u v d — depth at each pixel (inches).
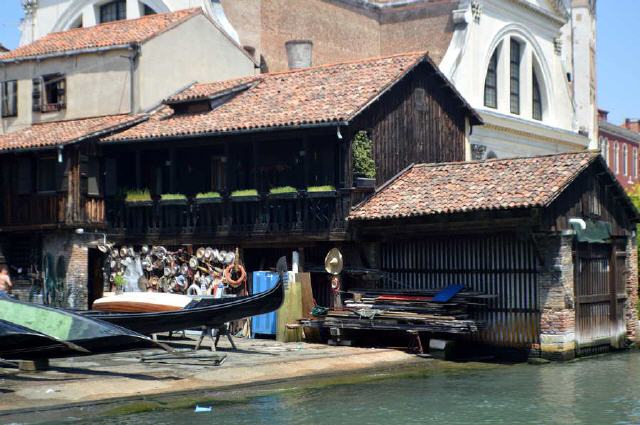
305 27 2434.8
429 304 1459.2
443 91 1761.8
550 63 2706.7
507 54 2519.7
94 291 1802.4
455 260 1523.1
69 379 1160.2
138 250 1744.6
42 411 1019.3
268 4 2358.5
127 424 971.9
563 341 1429.6
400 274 1571.1
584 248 1517.0
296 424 981.8
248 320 1612.9
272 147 1676.9
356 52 2564.0
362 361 1376.7
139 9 2282.2
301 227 1578.5
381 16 2620.6
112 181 1775.3
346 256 1574.8
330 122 1512.1
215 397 1120.8
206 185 1736.0
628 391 1182.3
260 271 1599.4
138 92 1822.1
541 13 2632.9
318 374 1284.4
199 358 1341.0
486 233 1476.4
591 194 1528.1
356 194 1562.5
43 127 1875.0
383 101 1622.8
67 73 1902.1
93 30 2001.7
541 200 1392.7
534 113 2672.2
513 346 1471.5
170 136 1659.7
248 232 1622.8
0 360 1279.5
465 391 1179.3
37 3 2405.3
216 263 1652.3
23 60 1935.3
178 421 988.6
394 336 1537.9
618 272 1609.3
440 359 1444.4
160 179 1780.3
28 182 1755.7
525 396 1147.9
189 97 1756.9
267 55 2352.4
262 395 1139.9
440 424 988.6
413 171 1644.9
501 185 1488.7
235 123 1625.2
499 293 1483.8
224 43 1996.8
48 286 1753.2
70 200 1704.0
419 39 2532.0
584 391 1182.9
